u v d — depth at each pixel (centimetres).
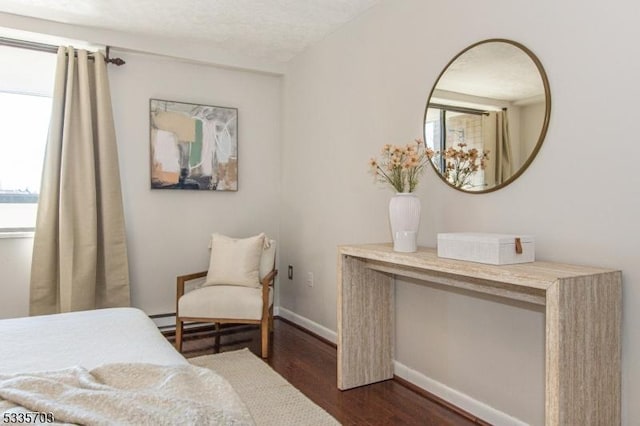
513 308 197
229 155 386
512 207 198
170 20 306
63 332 164
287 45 357
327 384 254
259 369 275
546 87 182
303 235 373
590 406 144
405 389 247
